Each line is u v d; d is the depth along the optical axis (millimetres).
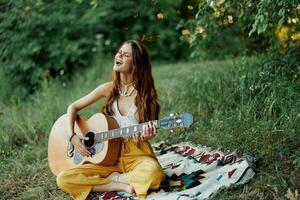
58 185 4586
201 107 6082
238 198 4234
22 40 8867
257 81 5754
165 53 11922
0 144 6195
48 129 6496
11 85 8781
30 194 5000
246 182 4410
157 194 4418
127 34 11320
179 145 5477
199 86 6363
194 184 4508
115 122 4703
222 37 6727
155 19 10773
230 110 5715
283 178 4375
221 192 4312
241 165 4508
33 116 6895
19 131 6484
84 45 10219
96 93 4914
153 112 4691
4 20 8109
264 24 4801
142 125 4418
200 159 4980
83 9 9406
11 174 5453
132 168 4625
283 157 4637
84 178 4574
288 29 5738
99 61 9992
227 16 5918
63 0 9211
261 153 4770
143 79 4676
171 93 6895
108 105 4809
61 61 9578
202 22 6094
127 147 4656
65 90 8539
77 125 4910
